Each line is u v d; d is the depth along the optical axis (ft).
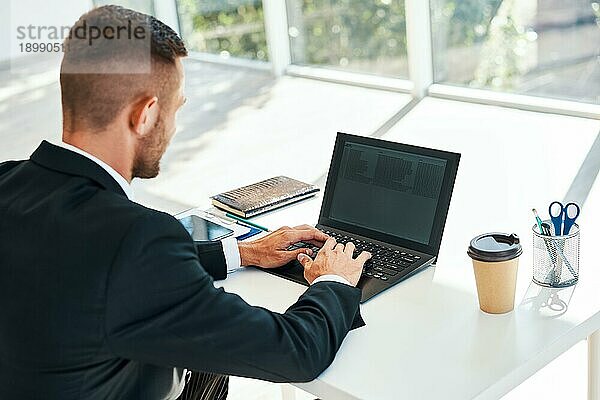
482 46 17.01
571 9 15.43
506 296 6.44
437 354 6.07
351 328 6.38
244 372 5.68
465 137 15.57
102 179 5.67
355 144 8.10
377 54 18.88
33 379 5.46
